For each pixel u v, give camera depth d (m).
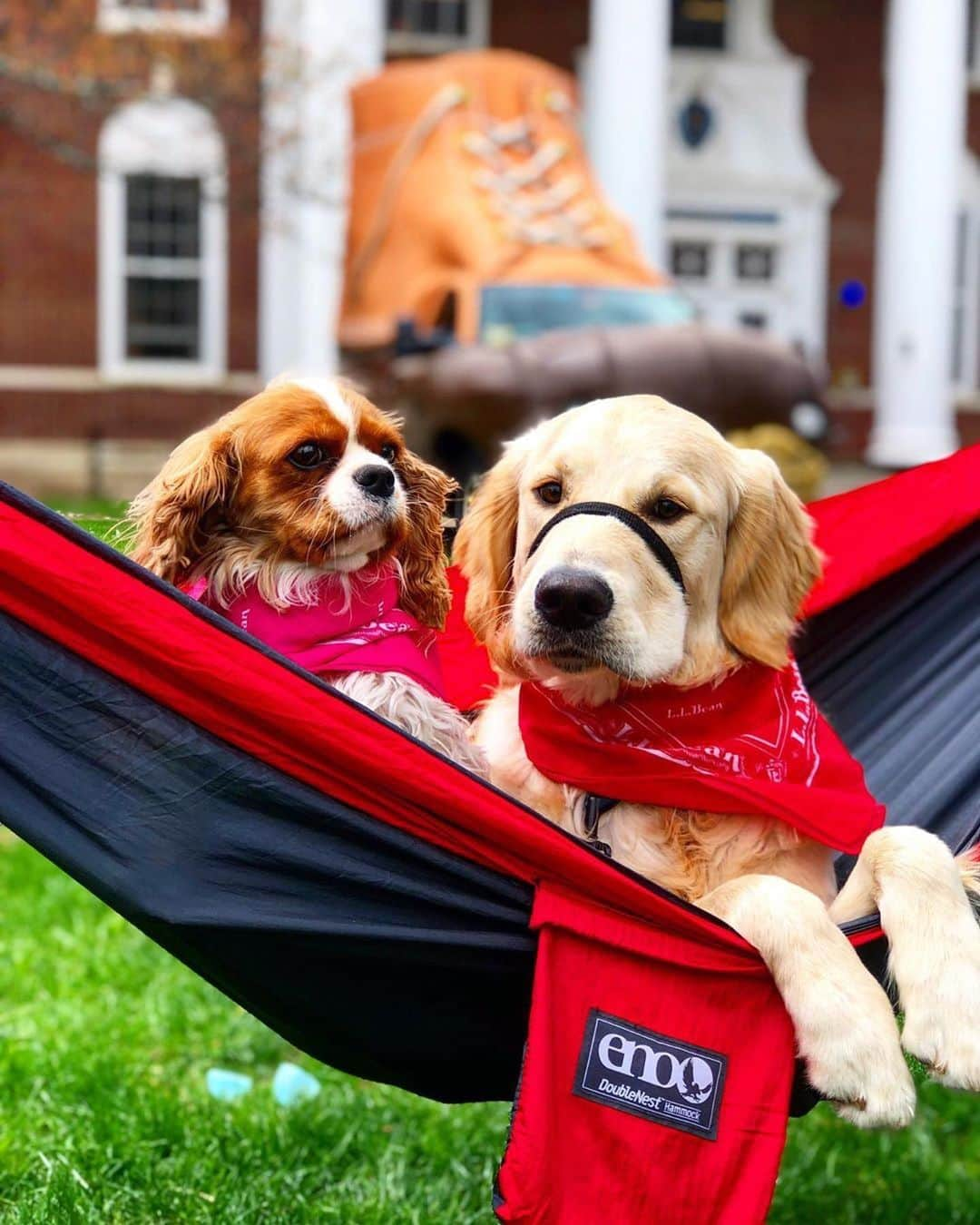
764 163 25.62
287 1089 4.56
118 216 23.72
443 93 13.95
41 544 2.54
